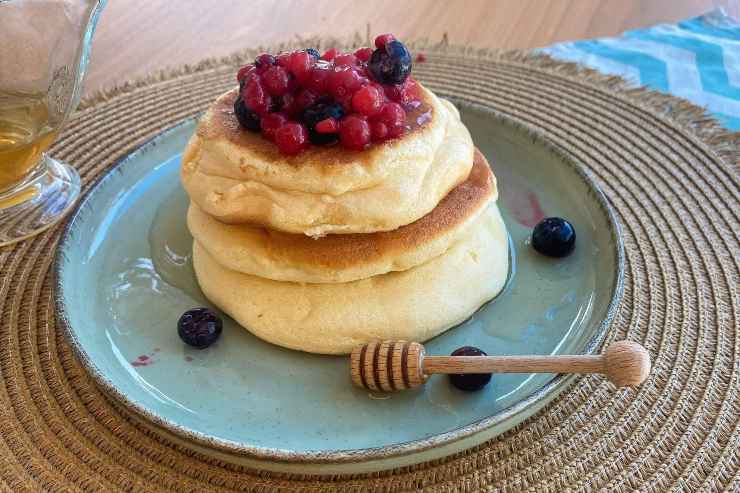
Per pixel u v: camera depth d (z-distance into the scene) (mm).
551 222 394
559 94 521
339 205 351
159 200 424
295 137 346
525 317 374
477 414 333
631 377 313
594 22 617
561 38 595
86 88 536
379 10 640
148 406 335
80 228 392
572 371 321
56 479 325
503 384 342
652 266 405
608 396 352
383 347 336
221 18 629
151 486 323
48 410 347
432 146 367
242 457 309
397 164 356
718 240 417
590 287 376
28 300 392
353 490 323
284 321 363
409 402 338
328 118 348
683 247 414
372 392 342
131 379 348
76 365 363
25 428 341
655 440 336
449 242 367
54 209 438
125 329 369
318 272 357
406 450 305
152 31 607
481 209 376
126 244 404
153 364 354
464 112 454
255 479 325
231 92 399
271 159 352
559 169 422
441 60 558
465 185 383
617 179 454
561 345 357
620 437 338
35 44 416
